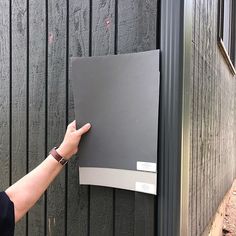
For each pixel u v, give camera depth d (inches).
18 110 52.4
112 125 39.2
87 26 42.9
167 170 36.0
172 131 35.7
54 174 39.2
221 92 102.7
